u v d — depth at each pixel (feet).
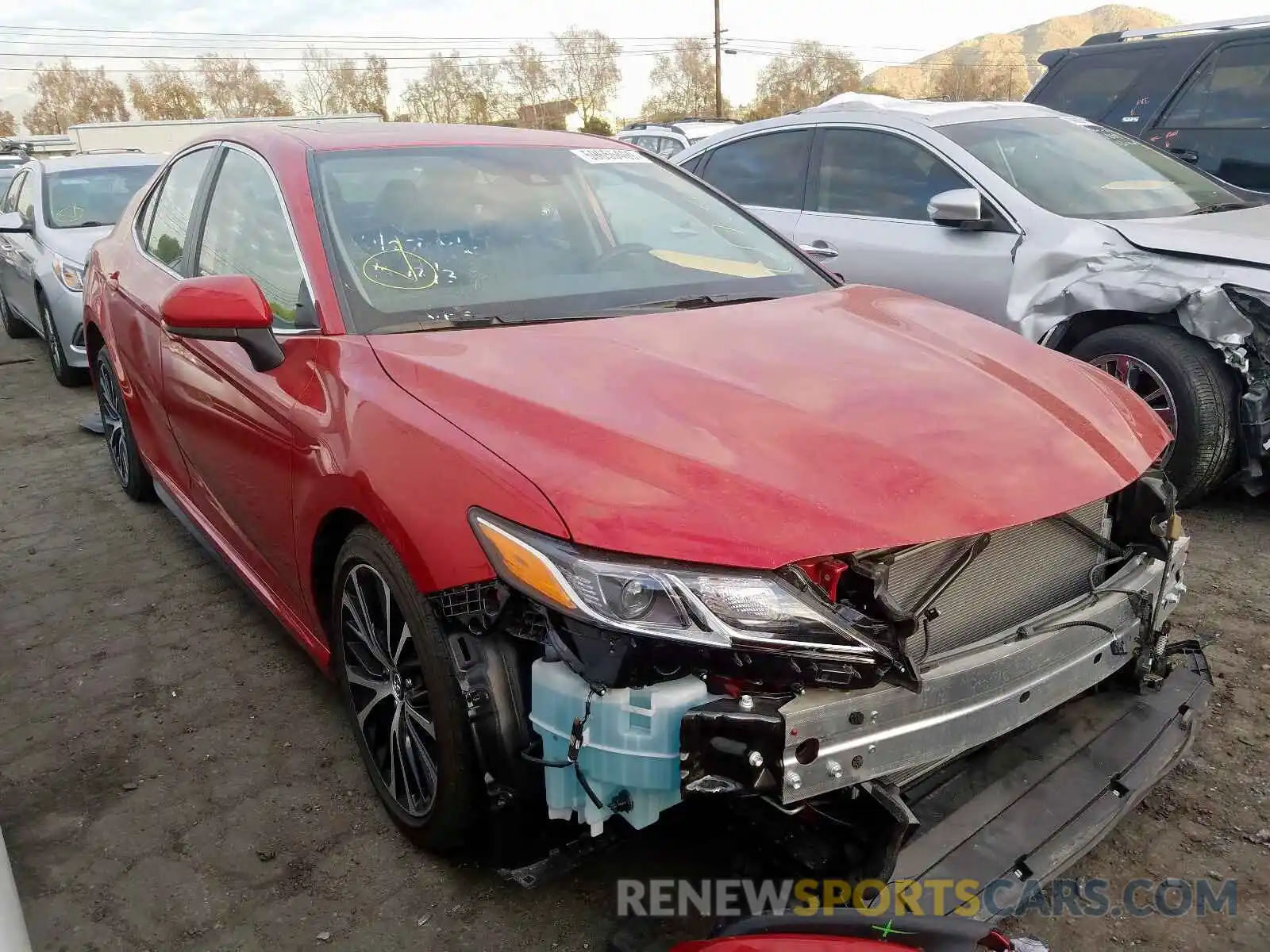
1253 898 7.40
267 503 9.16
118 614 12.56
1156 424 8.11
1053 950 6.97
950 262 16.40
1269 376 13.51
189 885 7.78
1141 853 7.89
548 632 6.08
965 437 6.81
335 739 9.74
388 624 7.54
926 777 6.82
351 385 7.75
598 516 5.90
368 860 7.98
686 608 5.62
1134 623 7.36
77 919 7.47
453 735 6.63
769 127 20.53
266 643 11.72
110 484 17.52
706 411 6.82
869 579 5.88
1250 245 13.91
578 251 9.98
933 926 5.14
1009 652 6.38
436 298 8.85
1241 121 21.94
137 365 12.96
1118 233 14.85
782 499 6.00
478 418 6.87
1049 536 7.00
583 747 5.85
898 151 17.88
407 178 10.00
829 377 7.54
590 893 7.45
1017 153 17.11
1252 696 10.02
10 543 14.98
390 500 6.88
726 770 5.58
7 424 21.89
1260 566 13.03
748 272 10.37
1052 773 7.04
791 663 5.60
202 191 11.84
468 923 7.25
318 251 8.90
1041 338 15.33
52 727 10.09
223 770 9.28
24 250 25.86
